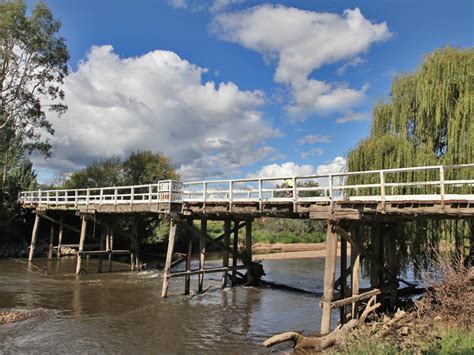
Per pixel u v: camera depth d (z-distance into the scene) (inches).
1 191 1346.0
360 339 384.8
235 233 809.5
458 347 315.6
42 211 1182.3
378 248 539.5
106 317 556.7
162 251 1480.1
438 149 630.5
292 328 517.3
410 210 417.1
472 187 549.3
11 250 1255.5
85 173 1665.8
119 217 1109.7
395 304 550.9
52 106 1347.2
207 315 577.9
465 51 635.5
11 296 674.2
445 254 523.8
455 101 610.5
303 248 1813.5
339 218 465.4
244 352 426.3
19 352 415.2
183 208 692.1
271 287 806.5
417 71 675.4
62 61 1327.5
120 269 1029.8
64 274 922.7
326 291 454.3
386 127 689.0
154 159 1777.8
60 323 522.6
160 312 589.3
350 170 663.8
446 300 416.5
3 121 1261.1
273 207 560.7
